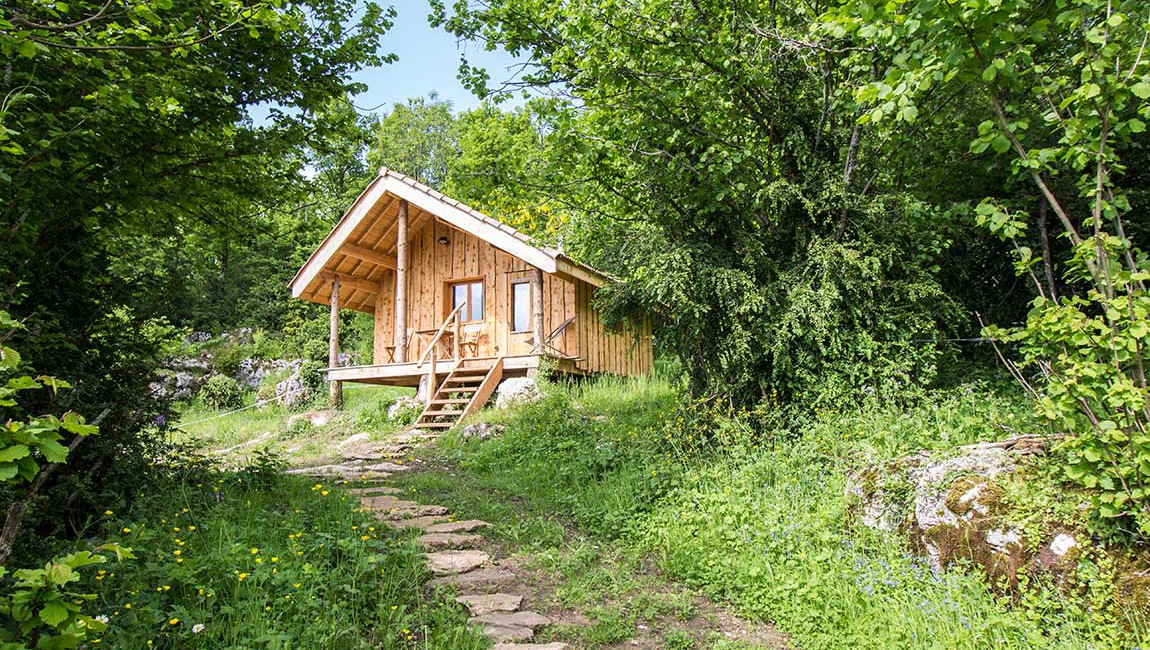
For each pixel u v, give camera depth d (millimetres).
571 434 9781
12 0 4316
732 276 7762
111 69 4777
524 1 8891
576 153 8445
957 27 4211
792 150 8352
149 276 6270
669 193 8398
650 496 6953
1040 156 4293
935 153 8109
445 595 4656
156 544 4730
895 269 7914
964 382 7188
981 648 3941
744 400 8039
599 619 4582
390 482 8031
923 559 4828
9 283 4734
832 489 5902
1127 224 6859
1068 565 4090
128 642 3521
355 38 7031
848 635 4363
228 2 4574
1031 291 7867
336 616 4109
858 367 7145
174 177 6578
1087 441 3949
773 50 8086
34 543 4160
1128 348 3742
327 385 21203
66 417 2092
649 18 7910
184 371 6543
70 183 5098
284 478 7289
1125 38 4266
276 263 31109
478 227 14680
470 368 14539
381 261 17391
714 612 4883
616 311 9297
